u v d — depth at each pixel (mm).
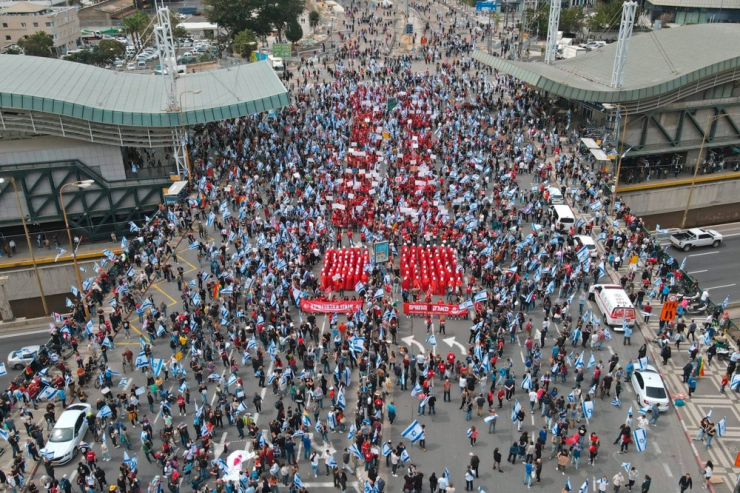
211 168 90750
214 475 42656
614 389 51875
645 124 97188
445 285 64625
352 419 48438
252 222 76688
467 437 46656
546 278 64625
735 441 46688
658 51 108500
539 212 78688
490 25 181750
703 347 56812
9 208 85938
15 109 81688
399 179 86000
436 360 51750
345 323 59719
